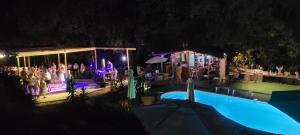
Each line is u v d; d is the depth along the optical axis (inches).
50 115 382.0
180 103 358.6
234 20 1256.8
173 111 339.9
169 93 943.0
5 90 421.1
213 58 1203.9
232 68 1199.6
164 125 320.5
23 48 1120.8
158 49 1369.3
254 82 1082.1
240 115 762.2
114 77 1087.6
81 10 1256.2
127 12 1304.1
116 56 1392.7
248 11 1218.0
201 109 342.0
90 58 1374.3
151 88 1039.6
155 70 1250.6
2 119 327.9
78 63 1401.3
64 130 340.8
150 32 1326.3
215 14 1242.6
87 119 371.9
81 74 1171.9
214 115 332.8
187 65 1165.7
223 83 1080.8
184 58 1186.6
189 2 1242.0
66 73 1035.3
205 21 1291.8
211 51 1311.5
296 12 1266.0
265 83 1065.5
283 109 541.6
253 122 709.9
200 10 1212.5
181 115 328.8
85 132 335.0
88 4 1250.6
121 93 929.5
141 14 1284.4
